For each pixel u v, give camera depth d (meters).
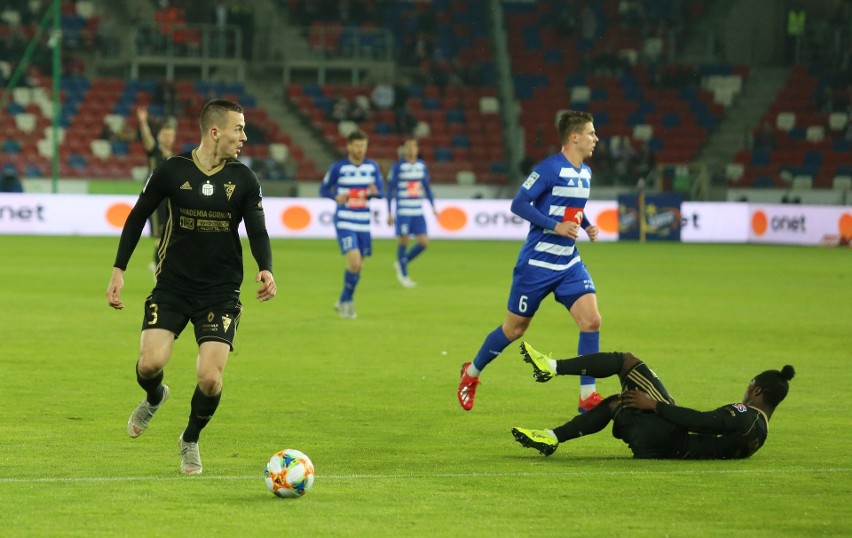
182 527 17.98
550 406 30.22
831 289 65.69
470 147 132.62
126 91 127.44
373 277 71.38
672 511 19.30
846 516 19.08
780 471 22.34
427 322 48.62
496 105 137.00
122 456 23.25
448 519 18.66
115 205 107.81
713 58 144.50
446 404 30.28
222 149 21.77
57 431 25.78
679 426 23.16
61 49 128.75
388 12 144.00
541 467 22.64
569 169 29.19
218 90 130.00
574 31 144.12
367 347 41.03
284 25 141.88
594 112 136.38
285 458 19.89
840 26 142.38
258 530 17.86
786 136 134.75
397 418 28.22
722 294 62.50
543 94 137.75
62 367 35.25
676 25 145.50
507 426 27.36
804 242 110.75
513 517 18.83
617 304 57.06
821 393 32.34
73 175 115.00
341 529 17.98
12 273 67.88
